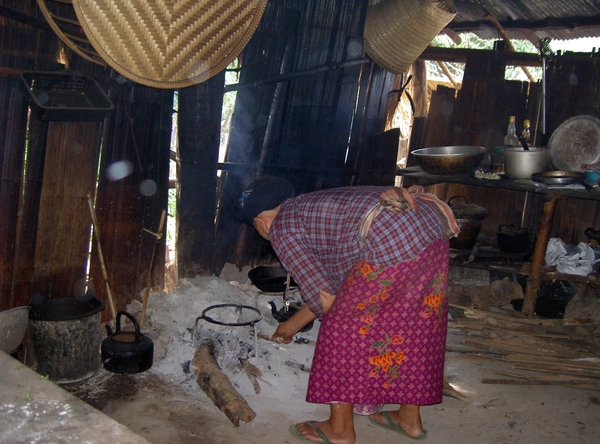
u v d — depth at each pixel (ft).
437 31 14.21
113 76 10.05
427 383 7.29
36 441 3.97
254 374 9.80
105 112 9.21
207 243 12.84
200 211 12.54
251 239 14.14
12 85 8.78
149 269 11.29
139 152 10.87
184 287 12.37
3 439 3.98
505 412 9.36
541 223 12.46
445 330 7.44
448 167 13.19
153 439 7.91
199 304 11.84
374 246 6.69
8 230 9.06
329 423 7.93
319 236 7.04
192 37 9.43
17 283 9.33
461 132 15.78
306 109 13.92
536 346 11.45
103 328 10.77
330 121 14.44
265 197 7.39
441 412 9.22
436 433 8.57
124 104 10.35
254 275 12.44
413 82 17.48
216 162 12.59
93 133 9.84
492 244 14.83
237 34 9.98
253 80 12.83
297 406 9.13
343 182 15.31
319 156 14.60
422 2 13.52
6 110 8.77
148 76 9.20
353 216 6.82
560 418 9.27
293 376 10.03
